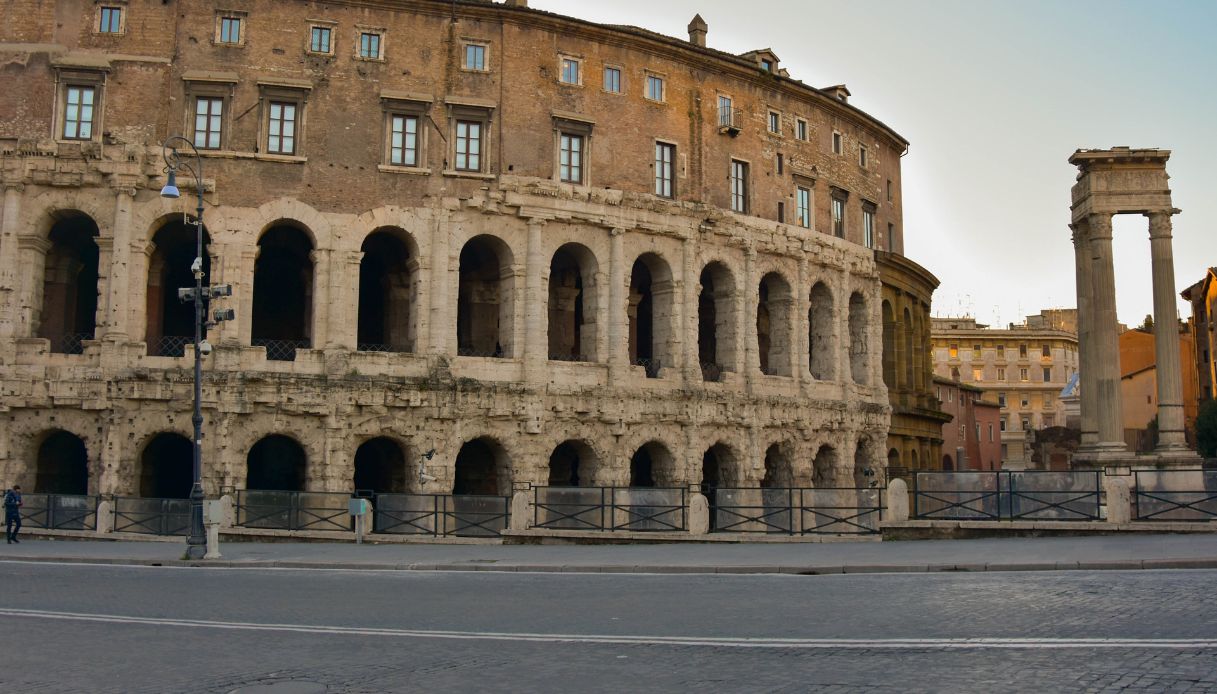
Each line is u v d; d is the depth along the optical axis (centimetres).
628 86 6500
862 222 8125
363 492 5419
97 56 5538
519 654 1802
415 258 5775
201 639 2014
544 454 5891
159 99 5566
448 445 5656
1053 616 2050
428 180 5831
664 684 1534
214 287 4088
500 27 6103
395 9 5909
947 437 12538
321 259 5616
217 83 5622
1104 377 5531
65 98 5525
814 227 7544
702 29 7306
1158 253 5609
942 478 4434
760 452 6750
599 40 6400
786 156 7362
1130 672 1505
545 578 3111
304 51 5756
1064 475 4188
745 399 6675
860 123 8162
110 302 5394
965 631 1903
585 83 6331
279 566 3612
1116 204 5628
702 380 6512
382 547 4356
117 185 5441
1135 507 4050
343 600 2597
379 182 5756
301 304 6512
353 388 5488
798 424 7044
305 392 5434
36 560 3856
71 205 5456
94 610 2447
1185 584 2505
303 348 5681
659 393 6288
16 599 2664
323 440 5469
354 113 5778
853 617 2133
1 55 5516
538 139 6112
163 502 4834
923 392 8988
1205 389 11156
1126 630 1859
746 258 6912
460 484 6375
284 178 5634
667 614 2256
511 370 5891
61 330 5866
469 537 4575
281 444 6450
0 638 2055
